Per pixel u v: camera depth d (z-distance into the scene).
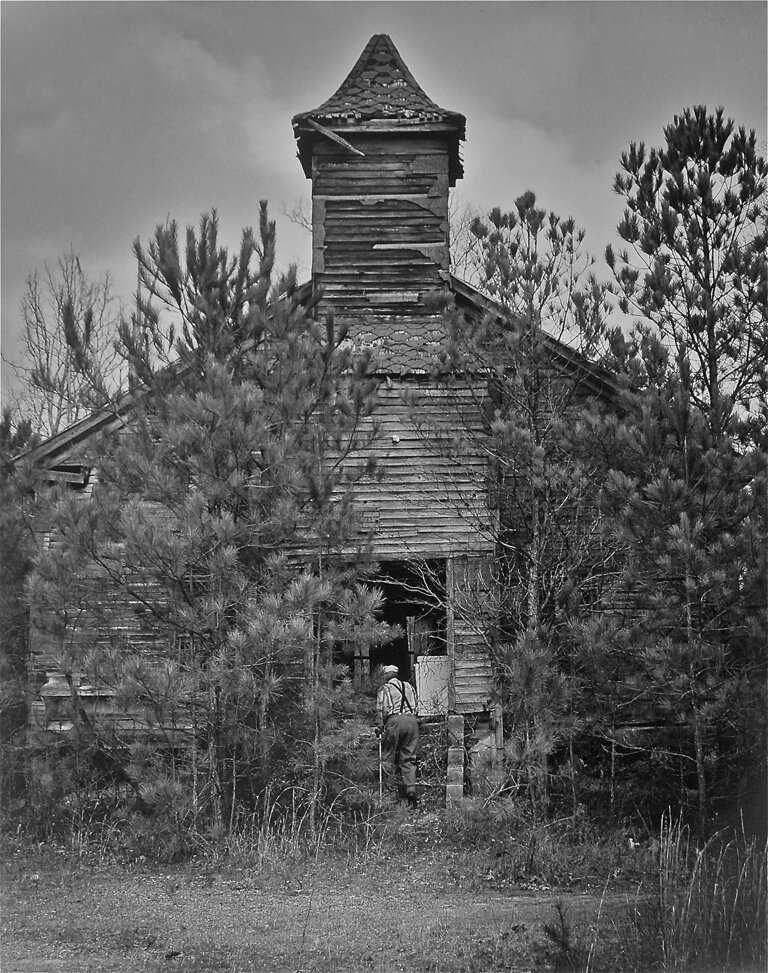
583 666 15.02
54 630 14.91
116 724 15.10
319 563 15.41
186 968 9.64
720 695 13.78
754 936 9.05
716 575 13.67
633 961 9.06
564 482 15.90
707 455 14.45
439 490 17.75
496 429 15.84
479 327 16.67
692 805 14.85
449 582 17.45
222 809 14.70
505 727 16.81
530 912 11.59
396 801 16.42
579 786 15.88
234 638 13.91
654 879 12.38
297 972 9.52
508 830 14.69
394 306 19.27
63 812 15.27
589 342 16.84
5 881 13.13
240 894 12.57
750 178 16.67
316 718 14.84
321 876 13.43
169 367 15.59
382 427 17.91
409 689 17.52
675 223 16.50
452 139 19.97
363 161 19.80
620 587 15.39
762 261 16.08
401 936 10.64
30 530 16.05
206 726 14.80
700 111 16.86
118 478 14.85
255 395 14.62
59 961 9.90
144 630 15.41
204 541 14.29
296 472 14.66
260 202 16.08
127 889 12.80
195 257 15.45
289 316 15.70
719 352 16.11
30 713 16.06
